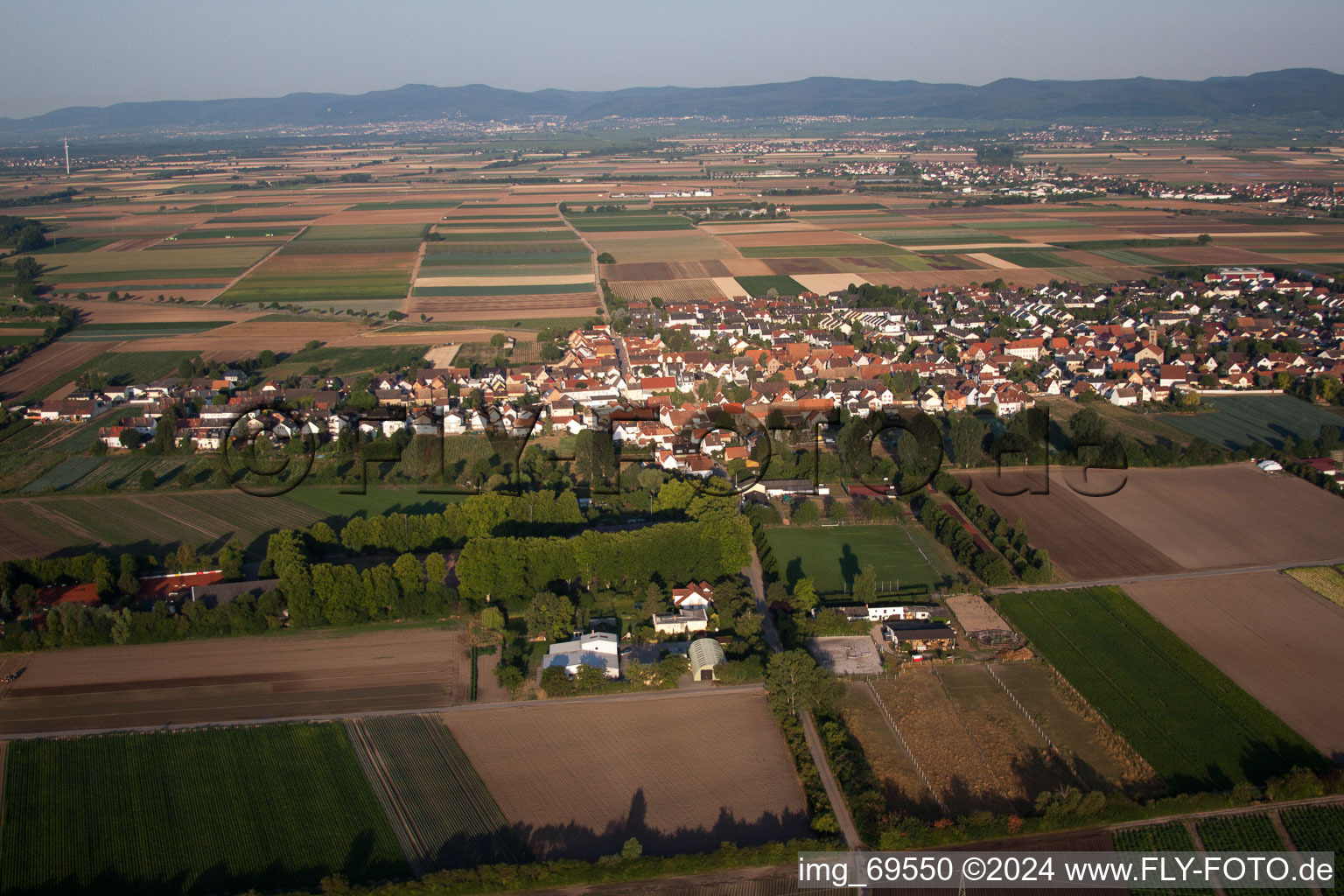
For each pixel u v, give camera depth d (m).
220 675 152.00
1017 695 147.12
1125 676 151.00
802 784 127.19
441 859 114.94
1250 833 118.12
